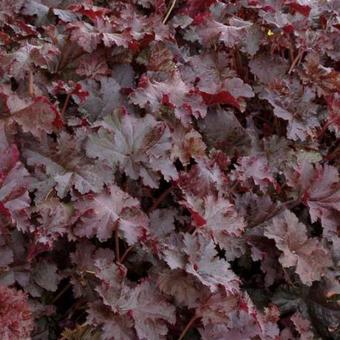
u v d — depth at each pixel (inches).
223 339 38.0
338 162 45.9
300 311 41.1
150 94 41.5
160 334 36.7
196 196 39.8
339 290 40.7
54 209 37.3
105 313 36.5
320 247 40.4
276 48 47.2
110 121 39.9
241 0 47.9
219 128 43.7
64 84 41.2
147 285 37.6
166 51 43.9
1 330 33.9
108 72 43.2
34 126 37.9
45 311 37.3
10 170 36.2
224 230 39.2
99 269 36.9
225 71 45.7
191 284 37.7
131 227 37.4
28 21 45.3
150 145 39.9
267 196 41.9
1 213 35.9
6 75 40.4
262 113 46.6
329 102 44.8
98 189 38.3
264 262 40.8
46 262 37.5
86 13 43.7
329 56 48.0
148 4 47.6
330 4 49.7
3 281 36.1
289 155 44.1
